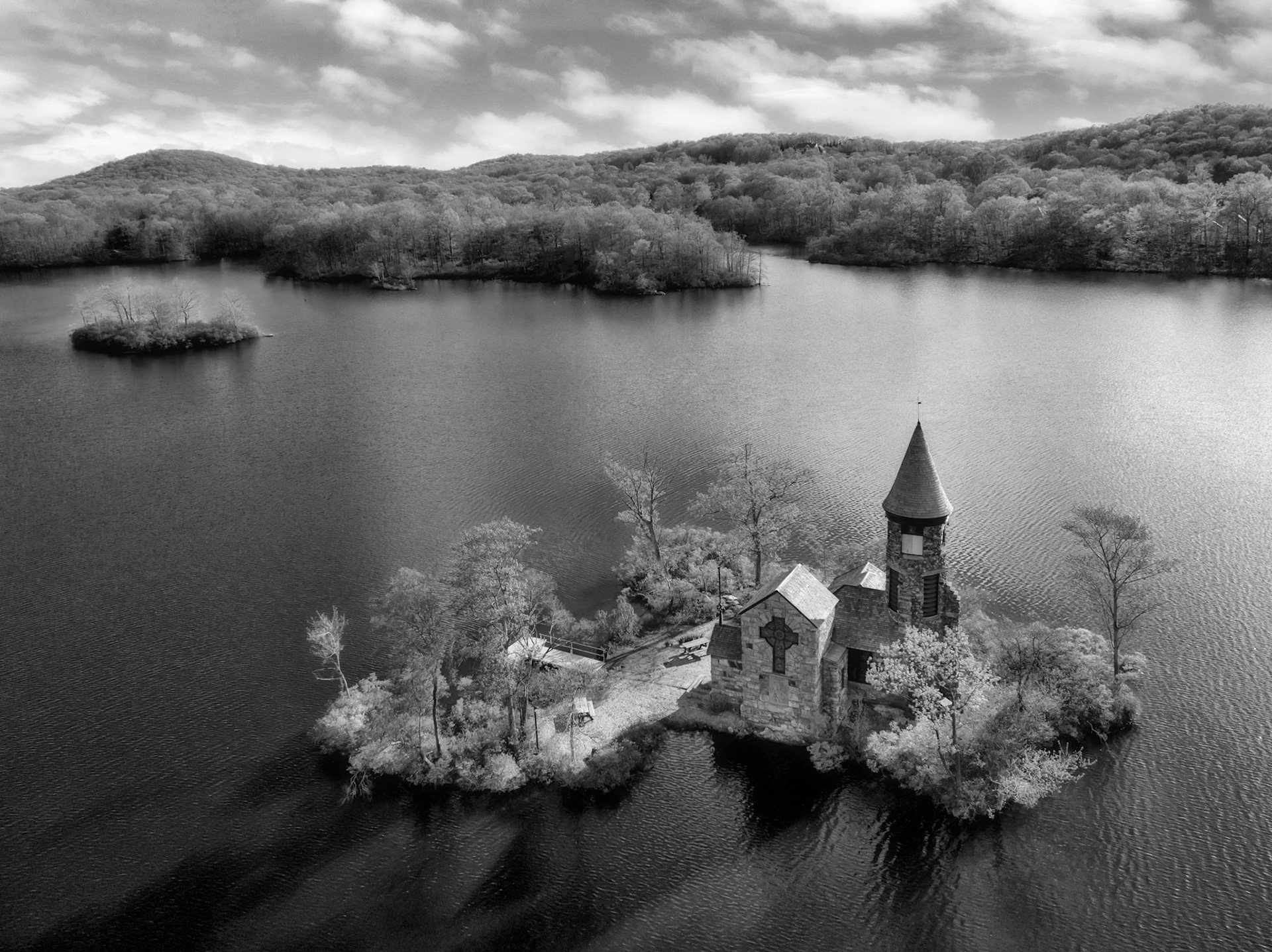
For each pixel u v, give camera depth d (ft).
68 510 445.37
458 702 273.13
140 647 320.09
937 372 651.66
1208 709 267.18
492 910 208.64
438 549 386.52
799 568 266.57
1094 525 285.02
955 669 239.91
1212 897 205.05
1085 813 229.86
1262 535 378.12
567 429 547.90
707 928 202.69
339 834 232.12
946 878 213.25
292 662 307.17
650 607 328.49
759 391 620.49
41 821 239.71
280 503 446.60
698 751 254.88
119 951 200.85
